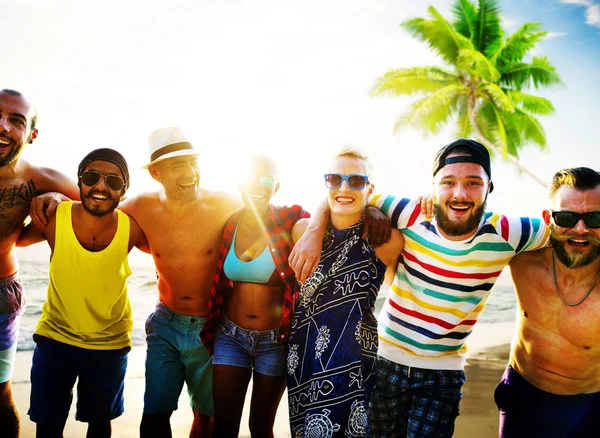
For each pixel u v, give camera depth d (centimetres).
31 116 445
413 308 375
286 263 390
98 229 413
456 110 3422
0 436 452
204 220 437
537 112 3531
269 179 383
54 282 413
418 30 3356
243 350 399
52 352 414
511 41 3356
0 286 452
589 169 347
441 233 362
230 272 399
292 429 361
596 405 359
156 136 430
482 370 1105
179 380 438
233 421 394
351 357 342
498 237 358
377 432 379
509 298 2778
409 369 375
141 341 1401
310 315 361
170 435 436
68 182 475
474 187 347
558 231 344
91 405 427
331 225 371
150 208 439
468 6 3375
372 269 357
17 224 450
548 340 364
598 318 346
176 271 433
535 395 376
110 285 416
